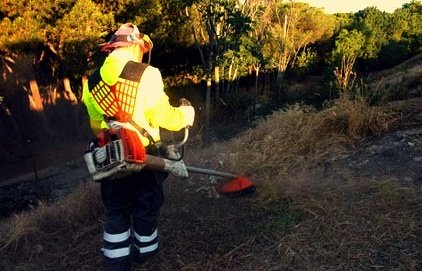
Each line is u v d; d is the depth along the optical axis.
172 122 2.91
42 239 3.79
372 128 4.94
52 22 17.36
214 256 3.17
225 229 3.47
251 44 20.75
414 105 5.45
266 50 25.00
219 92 21.42
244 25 17.72
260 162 4.59
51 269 3.38
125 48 2.94
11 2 16.09
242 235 3.37
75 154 17.73
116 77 2.80
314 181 4.07
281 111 6.21
